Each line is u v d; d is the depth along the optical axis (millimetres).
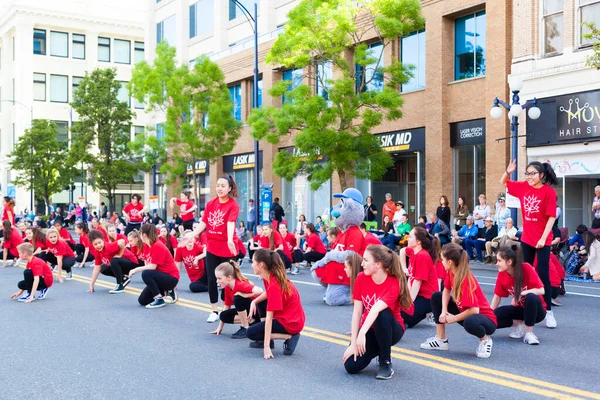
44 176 49500
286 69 32125
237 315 8469
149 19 45031
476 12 22422
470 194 22656
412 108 24484
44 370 6648
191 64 41188
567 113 19000
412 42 24703
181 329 8922
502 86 20891
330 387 5902
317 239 16844
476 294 7086
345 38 22031
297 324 7238
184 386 5984
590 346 7691
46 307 10922
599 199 16406
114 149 43531
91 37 60875
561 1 19359
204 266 12602
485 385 5930
